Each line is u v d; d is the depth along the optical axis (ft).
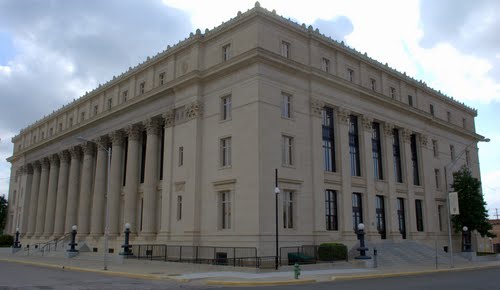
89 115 196.34
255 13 124.77
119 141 172.04
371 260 115.24
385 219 153.38
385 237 151.94
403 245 150.00
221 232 121.49
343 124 142.10
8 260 146.51
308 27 139.33
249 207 115.14
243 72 124.57
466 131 211.82
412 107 172.45
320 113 134.92
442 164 191.72
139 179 161.48
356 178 143.74
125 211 158.20
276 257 99.30
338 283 75.87
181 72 144.97
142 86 165.27
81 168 201.16
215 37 136.67
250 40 125.29
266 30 126.41
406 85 179.32
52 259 144.97
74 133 201.77
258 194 113.29
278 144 121.39
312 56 137.28
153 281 79.66
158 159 152.66
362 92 149.48
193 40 140.15
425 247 156.87
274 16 128.98
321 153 132.36
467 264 141.49
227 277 82.07
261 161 115.65
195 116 133.90
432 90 194.59
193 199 128.47
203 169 130.93
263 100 119.65
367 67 159.74
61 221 204.03
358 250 118.21
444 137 197.88
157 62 155.74
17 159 263.70
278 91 124.57
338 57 147.13
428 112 189.78
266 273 90.79
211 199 126.52
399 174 166.61
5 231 265.95
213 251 121.70
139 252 131.23
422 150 178.81
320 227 126.52
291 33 133.49
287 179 121.29
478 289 63.21
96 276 89.15
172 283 76.38
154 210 147.13
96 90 190.80
